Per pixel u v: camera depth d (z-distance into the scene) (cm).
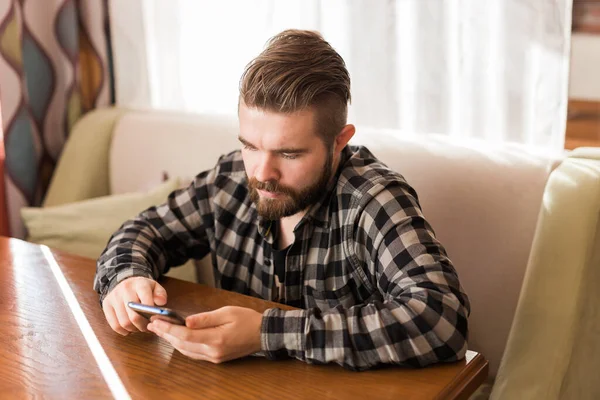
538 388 124
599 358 135
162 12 220
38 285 127
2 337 107
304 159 109
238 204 140
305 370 97
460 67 170
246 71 109
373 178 123
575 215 130
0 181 221
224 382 93
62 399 89
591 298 132
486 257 150
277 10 195
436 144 164
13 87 216
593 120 241
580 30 246
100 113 229
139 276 118
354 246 122
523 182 148
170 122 210
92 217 198
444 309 99
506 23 162
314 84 106
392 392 91
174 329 98
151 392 91
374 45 181
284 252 130
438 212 155
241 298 121
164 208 144
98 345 104
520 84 163
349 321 99
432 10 170
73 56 229
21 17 220
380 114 185
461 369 97
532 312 129
